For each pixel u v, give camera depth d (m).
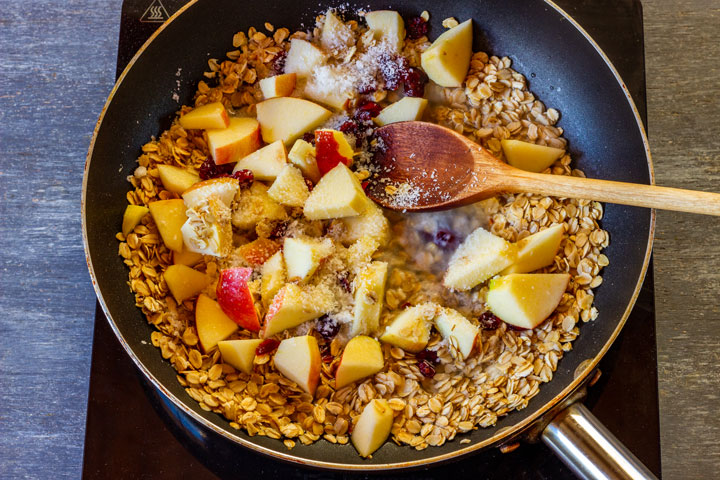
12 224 0.52
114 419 0.48
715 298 0.51
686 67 0.53
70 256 0.52
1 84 0.53
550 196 0.49
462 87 0.51
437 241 0.49
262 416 0.46
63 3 0.54
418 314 0.47
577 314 0.48
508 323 0.48
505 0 0.49
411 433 0.46
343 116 0.51
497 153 0.50
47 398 0.50
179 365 0.46
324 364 0.47
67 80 0.53
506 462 0.48
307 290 0.47
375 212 0.49
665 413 0.50
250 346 0.47
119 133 0.48
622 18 0.52
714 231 0.51
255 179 0.50
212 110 0.49
